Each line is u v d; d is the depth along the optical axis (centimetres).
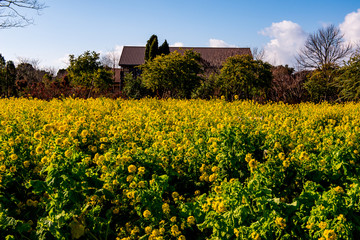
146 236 321
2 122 623
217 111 929
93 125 584
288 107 1343
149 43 3422
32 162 452
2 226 292
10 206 402
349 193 306
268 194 301
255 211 298
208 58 3972
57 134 466
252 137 513
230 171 455
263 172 371
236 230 275
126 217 380
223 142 475
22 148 456
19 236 333
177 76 2028
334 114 1052
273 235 290
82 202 339
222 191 324
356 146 447
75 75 2239
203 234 341
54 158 332
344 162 415
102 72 2156
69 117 584
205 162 475
